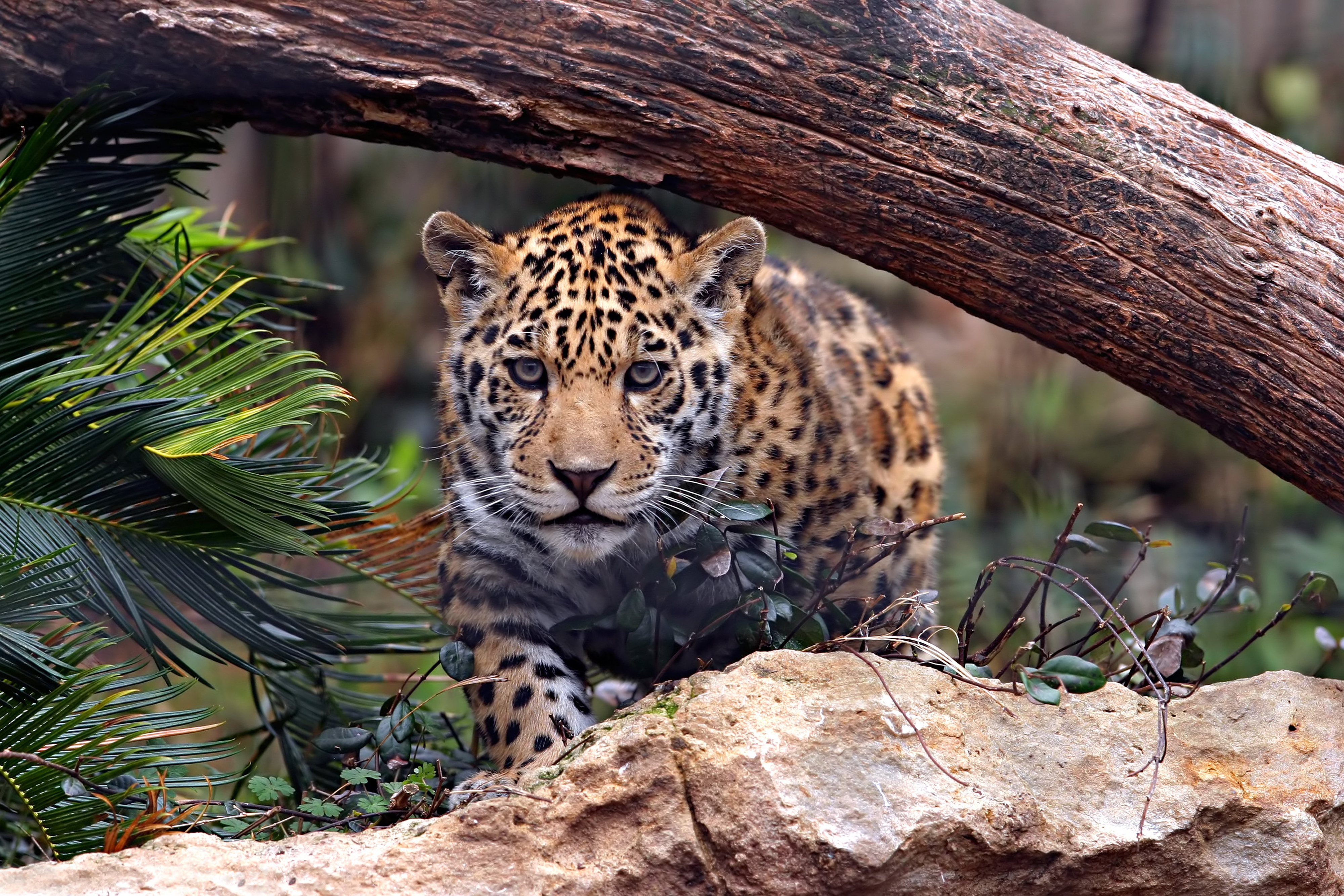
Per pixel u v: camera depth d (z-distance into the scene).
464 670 10.16
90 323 11.25
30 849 9.91
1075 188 9.47
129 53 9.77
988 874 8.04
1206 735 8.81
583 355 10.36
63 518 9.48
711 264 10.81
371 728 10.99
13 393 9.07
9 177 9.71
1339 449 9.49
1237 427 9.79
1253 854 8.39
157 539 9.74
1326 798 8.55
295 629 10.48
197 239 12.61
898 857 7.76
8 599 8.76
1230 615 16.98
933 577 13.65
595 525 10.32
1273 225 9.41
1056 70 9.71
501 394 10.65
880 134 9.56
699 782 8.01
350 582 12.26
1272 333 9.36
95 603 9.64
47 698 8.53
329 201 23.94
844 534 10.98
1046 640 14.84
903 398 13.26
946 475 17.88
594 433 10.12
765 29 9.48
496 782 8.66
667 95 9.61
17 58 9.96
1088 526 10.09
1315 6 23.45
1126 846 8.15
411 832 8.13
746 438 10.69
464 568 10.72
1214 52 21.55
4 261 10.22
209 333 10.08
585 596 11.05
